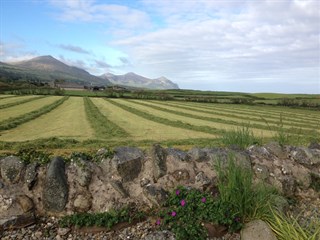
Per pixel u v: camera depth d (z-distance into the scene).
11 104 51.03
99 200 6.41
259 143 9.74
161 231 5.83
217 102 95.25
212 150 7.84
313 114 63.75
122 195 6.51
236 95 138.00
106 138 22.58
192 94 135.38
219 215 5.95
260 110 68.31
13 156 6.72
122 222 6.06
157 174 6.95
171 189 6.85
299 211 7.06
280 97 126.56
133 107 59.50
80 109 50.91
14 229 5.86
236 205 6.14
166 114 47.00
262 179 7.12
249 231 5.81
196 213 6.08
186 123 34.09
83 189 6.48
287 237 5.53
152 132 27.14
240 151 7.98
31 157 6.78
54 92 103.62
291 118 49.94
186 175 7.09
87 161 6.84
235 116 47.97
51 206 6.24
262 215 6.16
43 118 35.88
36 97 77.25
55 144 17.83
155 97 102.31
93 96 100.94
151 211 6.35
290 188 7.70
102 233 5.91
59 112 44.66
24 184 6.39
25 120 31.98
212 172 7.29
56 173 6.36
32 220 6.02
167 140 21.39
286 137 10.10
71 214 6.22
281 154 8.42
